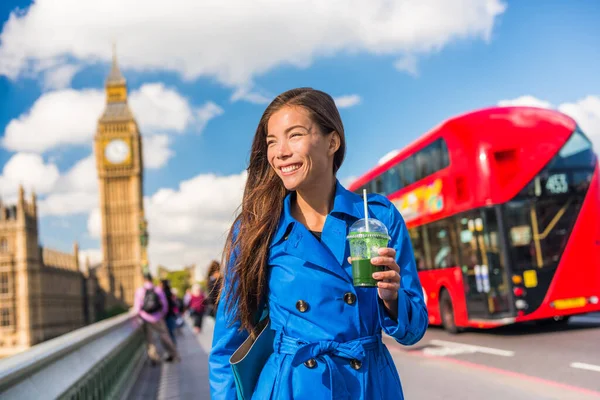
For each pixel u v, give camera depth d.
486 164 12.12
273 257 2.03
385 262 1.89
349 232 1.99
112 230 154.75
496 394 7.00
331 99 2.18
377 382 1.95
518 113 12.45
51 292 114.56
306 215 2.16
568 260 12.01
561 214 12.10
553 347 10.40
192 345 18.75
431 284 14.32
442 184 13.44
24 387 3.14
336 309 1.95
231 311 2.09
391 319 1.96
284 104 2.11
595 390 6.84
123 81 168.50
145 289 13.34
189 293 31.19
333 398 1.87
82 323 137.12
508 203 12.00
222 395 2.09
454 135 12.75
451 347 11.59
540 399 6.60
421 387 7.74
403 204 15.78
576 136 12.45
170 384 9.72
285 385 1.91
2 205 106.31
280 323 2.01
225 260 2.14
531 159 12.16
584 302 11.98
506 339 12.06
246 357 2.00
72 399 4.25
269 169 2.23
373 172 18.06
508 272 11.86
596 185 12.33
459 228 12.80
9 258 103.88
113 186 157.12
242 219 2.17
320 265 1.96
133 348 11.52
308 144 2.06
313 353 1.92
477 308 12.37
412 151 15.04
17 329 102.75
